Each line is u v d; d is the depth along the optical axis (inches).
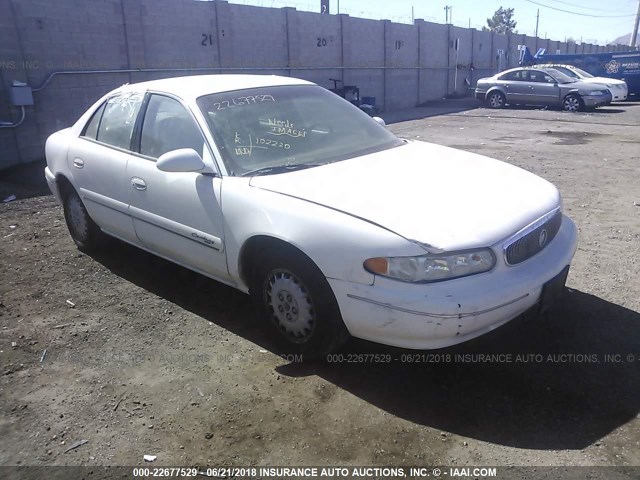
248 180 142.9
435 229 118.4
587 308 163.6
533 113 773.9
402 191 133.3
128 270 201.9
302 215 128.1
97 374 137.1
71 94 472.7
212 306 172.1
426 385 129.3
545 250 135.7
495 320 119.9
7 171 410.0
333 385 130.2
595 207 272.8
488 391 126.3
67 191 215.8
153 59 557.3
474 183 142.0
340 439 112.5
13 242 238.1
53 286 189.8
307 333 136.6
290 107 173.2
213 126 154.4
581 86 774.5
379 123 192.2
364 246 119.0
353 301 122.3
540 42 1601.9
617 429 112.8
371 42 890.7
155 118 171.3
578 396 123.4
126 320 164.4
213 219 147.3
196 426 117.4
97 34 494.3
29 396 129.0
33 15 435.5
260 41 691.4
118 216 184.2
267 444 111.6
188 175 154.0
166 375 135.9
